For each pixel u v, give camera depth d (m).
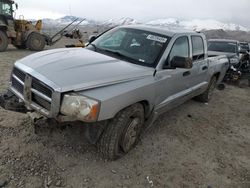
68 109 2.94
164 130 4.90
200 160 4.04
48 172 3.25
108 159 3.58
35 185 3.03
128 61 4.01
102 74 3.29
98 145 3.49
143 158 3.83
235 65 10.62
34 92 3.17
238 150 4.58
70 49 4.34
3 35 13.93
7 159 3.37
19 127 4.15
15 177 3.10
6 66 8.78
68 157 3.57
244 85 10.79
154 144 4.28
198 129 5.22
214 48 12.17
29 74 3.23
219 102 7.48
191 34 5.14
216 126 5.55
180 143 4.48
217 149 4.50
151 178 3.42
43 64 3.38
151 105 3.91
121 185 3.21
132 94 3.38
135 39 4.44
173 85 4.43
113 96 3.12
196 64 5.32
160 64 4.03
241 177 3.76
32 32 15.37
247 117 6.47
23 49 16.27
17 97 3.57
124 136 3.54
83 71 3.27
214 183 3.53
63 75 3.12
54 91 2.92
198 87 5.75
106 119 3.11
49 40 17.16
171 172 3.62
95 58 3.80
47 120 3.67
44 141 3.84
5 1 13.95
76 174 3.29
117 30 4.87
